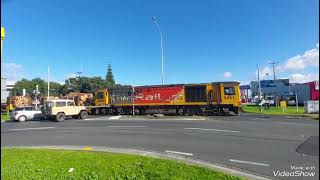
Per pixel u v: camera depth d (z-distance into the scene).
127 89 44.72
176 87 41.84
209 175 8.29
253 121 26.59
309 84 62.19
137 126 23.77
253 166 10.34
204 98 40.28
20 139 18.39
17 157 10.81
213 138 16.66
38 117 36.62
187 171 8.69
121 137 18.00
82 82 111.00
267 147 13.66
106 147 14.62
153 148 14.21
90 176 8.16
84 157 10.73
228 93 39.44
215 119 29.92
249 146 14.02
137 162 9.85
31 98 65.94
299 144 14.28
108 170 8.81
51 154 11.41
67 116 36.16
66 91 111.38
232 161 11.13
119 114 44.88
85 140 17.28
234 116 35.97
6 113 53.34
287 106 62.47
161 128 21.91
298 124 23.28
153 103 42.91
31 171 8.73
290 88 67.38
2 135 20.47
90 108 45.72
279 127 21.23
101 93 45.91
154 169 8.88
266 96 67.94
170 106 42.03
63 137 18.81
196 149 13.69
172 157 11.48
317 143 14.47
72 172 8.63
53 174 8.41
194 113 40.88
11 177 8.13
